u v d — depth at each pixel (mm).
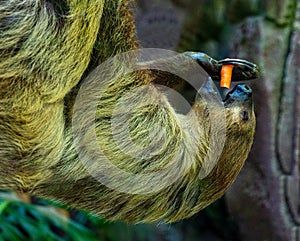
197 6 14719
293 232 13984
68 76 6031
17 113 5957
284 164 14023
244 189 14328
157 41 14656
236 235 14867
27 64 5820
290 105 13992
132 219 7246
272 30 14227
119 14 6352
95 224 13898
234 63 7172
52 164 6461
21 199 12086
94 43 6242
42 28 5805
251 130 7535
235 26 14711
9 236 11789
